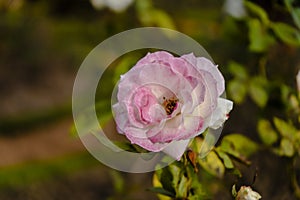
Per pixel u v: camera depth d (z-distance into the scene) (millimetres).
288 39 1180
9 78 3916
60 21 3342
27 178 2969
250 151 1105
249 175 1120
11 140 3426
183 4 2004
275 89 1225
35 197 2861
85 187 2916
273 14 1234
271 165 1222
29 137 3461
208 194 1059
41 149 3322
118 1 1499
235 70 1231
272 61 1292
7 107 3752
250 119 1326
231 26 1285
